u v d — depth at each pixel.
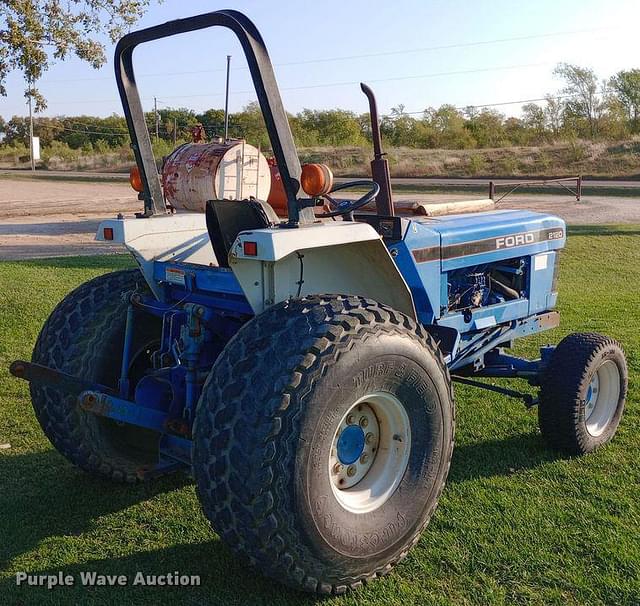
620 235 16.00
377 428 3.04
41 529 3.42
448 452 3.16
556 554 3.17
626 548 3.21
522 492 3.80
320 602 2.85
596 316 8.56
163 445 3.41
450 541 3.28
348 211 3.19
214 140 9.09
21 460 4.22
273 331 2.74
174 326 3.45
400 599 2.86
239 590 2.93
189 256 3.78
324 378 2.64
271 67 2.86
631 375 5.90
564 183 34.16
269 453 2.55
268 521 2.58
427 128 55.16
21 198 28.19
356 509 2.87
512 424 4.84
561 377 4.21
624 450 4.41
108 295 3.80
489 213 4.84
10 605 2.83
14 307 8.02
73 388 3.21
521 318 4.71
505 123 56.66
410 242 3.75
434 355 3.05
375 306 2.95
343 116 53.56
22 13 10.96
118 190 33.28
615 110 52.34
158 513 3.58
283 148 2.87
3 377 5.71
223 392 2.65
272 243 2.71
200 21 2.95
